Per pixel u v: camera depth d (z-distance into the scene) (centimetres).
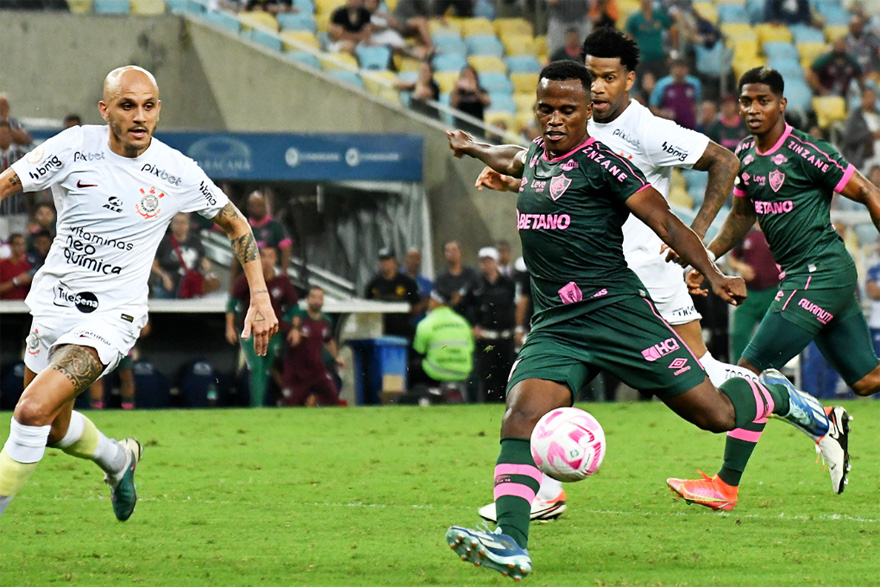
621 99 2508
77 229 2028
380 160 6081
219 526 2348
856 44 7688
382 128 6488
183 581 1830
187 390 5400
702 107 6594
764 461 3344
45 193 5394
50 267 2056
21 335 5297
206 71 6644
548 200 1922
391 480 2995
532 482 1800
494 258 5494
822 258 2738
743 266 5100
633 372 1933
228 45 6625
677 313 2592
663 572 1873
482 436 3991
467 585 1791
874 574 1850
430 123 6431
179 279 5422
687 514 2486
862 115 7331
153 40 6606
